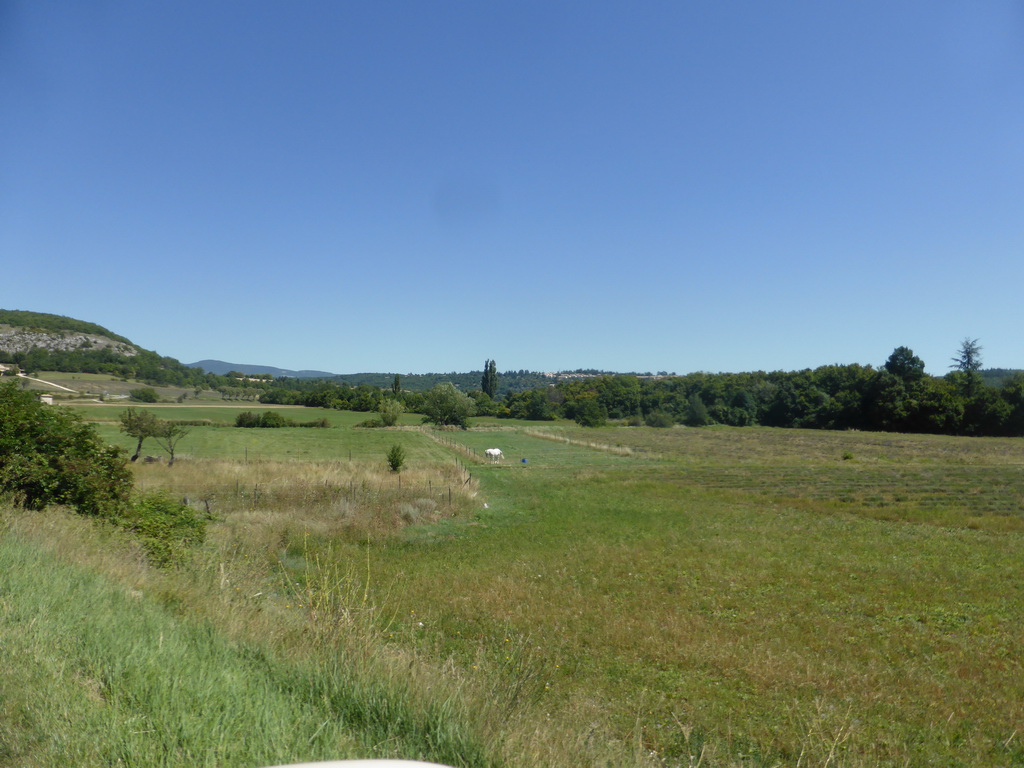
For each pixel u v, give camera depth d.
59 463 13.11
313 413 114.19
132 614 6.33
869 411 101.81
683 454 64.88
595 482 42.16
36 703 3.94
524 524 27.17
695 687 9.84
